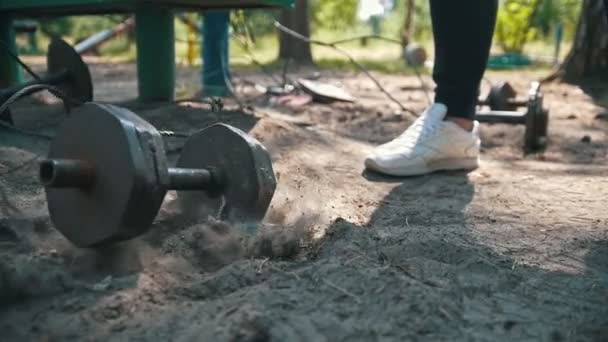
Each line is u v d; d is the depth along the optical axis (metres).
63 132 1.47
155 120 3.38
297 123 3.99
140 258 1.52
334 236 1.73
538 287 1.45
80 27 14.69
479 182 2.69
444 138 2.78
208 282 1.37
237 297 1.28
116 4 3.54
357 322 1.19
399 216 2.13
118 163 1.34
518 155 3.46
